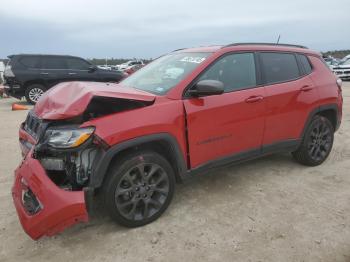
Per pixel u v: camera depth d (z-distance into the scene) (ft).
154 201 10.70
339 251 9.24
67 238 10.00
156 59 15.02
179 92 10.87
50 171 9.44
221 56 12.14
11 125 26.18
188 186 13.46
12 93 40.09
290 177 14.40
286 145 14.15
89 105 9.52
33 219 8.75
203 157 11.50
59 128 9.11
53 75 40.73
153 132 10.03
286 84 13.80
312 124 14.99
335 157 17.11
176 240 9.85
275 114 13.32
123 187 10.03
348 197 12.51
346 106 32.91
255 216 11.13
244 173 14.83
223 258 9.01
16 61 39.58
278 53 14.14
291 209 11.59
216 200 12.28
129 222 10.27
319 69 15.55
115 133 9.36
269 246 9.49
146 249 9.46
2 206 11.97
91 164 9.46
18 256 9.23
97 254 9.28
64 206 8.61
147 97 10.23
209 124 11.34
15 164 16.39
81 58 42.73
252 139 12.81
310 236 9.95
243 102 12.19
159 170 10.58
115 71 44.55
